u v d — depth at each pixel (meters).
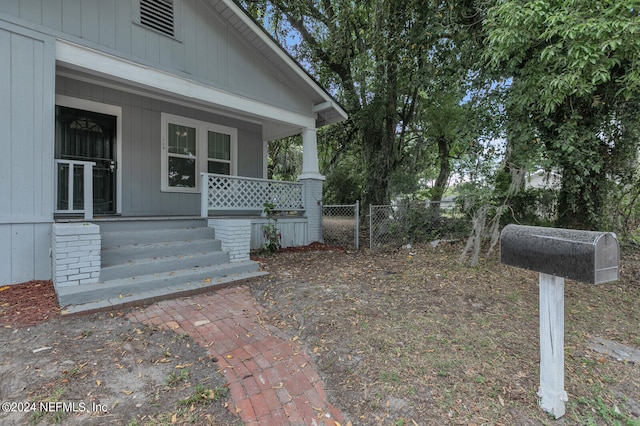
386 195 10.95
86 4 4.41
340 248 7.18
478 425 1.84
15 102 3.76
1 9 3.68
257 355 2.56
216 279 4.32
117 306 3.32
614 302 3.88
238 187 6.25
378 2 7.58
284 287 4.24
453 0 5.95
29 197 3.86
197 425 1.82
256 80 6.57
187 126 7.13
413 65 7.83
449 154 12.78
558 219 6.45
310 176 7.51
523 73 4.64
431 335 2.89
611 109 5.16
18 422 1.76
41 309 3.16
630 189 6.31
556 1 3.69
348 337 2.85
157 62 5.20
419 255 6.14
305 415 1.93
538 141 5.35
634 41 3.28
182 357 2.49
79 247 3.53
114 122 6.12
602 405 2.05
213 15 5.92
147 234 4.62
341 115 7.77
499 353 2.61
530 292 4.05
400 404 2.01
